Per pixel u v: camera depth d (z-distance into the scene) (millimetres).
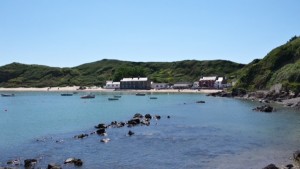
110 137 62188
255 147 52438
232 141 57438
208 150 51094
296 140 56906
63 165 43375
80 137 62250
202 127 73125
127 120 87562
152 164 43688
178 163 44031
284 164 42219
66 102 162750
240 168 41312
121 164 43781
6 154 50312
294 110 103062
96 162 44844
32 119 94312
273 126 72438
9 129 75438
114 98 181875
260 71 178750
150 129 70875
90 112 112312
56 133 68812
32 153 50656
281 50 180250
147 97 191625
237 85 184625
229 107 118875
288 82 145750
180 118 89312
